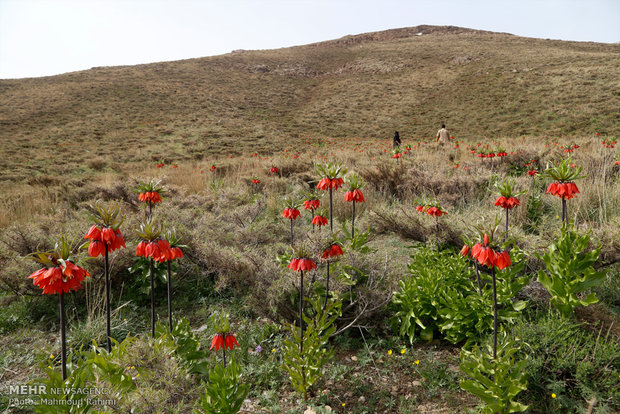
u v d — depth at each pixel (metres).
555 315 3.12
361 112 36.91
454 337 3.34
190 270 5.00
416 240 5.39
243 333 3.76
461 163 11.21
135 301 4.60
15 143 24.80
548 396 2.66
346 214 7.51
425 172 9.05
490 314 3.17
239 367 2.46
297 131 31.95
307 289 3.71
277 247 5.48
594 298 3.01
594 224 5.18
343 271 3.82
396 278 4.10
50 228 5.85
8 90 39.47
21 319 4.24
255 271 4.46
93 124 30.50
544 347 2.81
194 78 47.50
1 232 6.20
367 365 3.29
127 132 28.83
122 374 2.43
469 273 3.80
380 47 65.69
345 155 16.55
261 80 50.12
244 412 2.80
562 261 3.17
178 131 29.52
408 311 3.55
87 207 8.15
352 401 2.88
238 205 8.30
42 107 34.12
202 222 6.25
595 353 2.69
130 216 6.15
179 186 10.94
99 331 3.80
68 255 2.18
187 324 3.12
